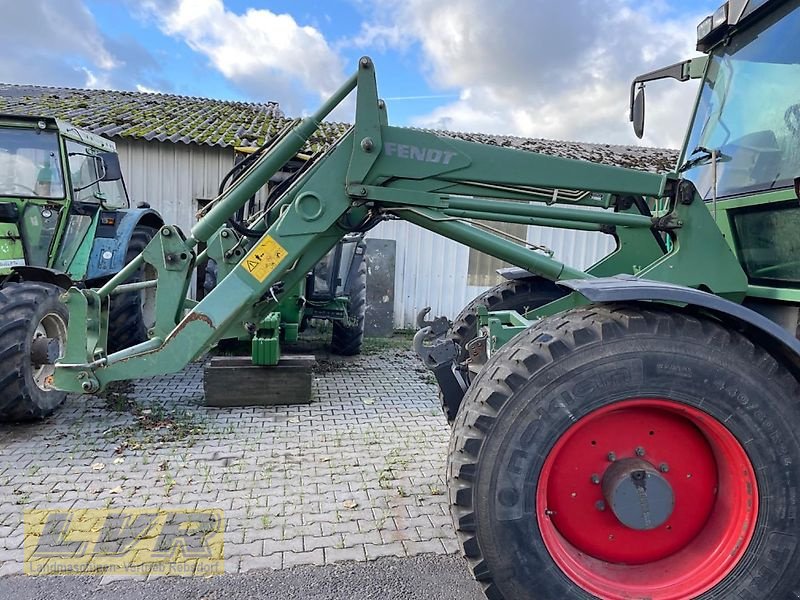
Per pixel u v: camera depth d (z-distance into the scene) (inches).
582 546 79.7
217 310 98.0
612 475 76.2
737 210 100.5
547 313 133.2
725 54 108.0
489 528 73.0
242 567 98.2
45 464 136.2
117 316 218.1
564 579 74.9
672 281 95.0
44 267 184.5
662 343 72.4
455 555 103.5
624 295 73.0
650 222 95.4
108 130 317.1
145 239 235.5
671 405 73.4
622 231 121.0
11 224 181.2
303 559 101.0
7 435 154.2
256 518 114.0
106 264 209.9
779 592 74.1
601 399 72.7
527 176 93.9
